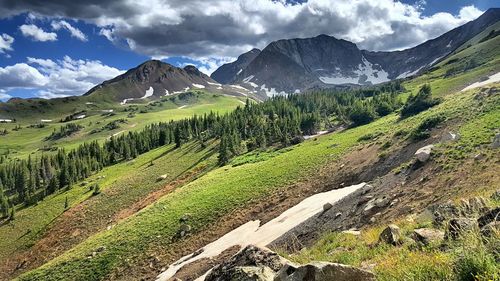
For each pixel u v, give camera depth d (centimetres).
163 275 4562
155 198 10288
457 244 774
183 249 5403
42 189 14738
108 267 5500
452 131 5025
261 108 19488
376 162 5591
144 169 13812
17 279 6091
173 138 19275
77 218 10538
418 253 904
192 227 5916
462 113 5769
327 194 5206
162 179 11856
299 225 4175
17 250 9938
